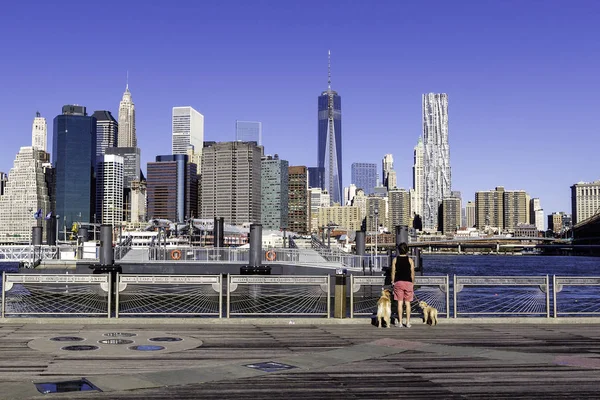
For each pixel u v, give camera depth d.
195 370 12.68
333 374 12.52
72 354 14.25
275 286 32.19
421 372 12.76
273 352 14.91
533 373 12.70
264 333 18.00
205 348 15.35
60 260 61.59
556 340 17.19
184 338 16.88
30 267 60.34
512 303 32.56
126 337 16.89
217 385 11.47
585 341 17.05
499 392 11.09
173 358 13.98
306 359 13.99
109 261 56.66
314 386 11.47
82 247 66.94
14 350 14.70
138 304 36.41
